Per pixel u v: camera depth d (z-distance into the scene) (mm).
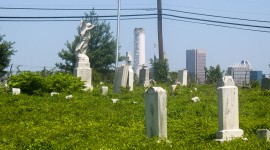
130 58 38656
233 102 15281
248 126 16188
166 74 50625
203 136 14797
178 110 21734
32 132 15297
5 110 21094
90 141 13531
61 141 13484
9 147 12867
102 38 67000
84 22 34594
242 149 11945
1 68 46344
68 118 19078
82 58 33969
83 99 25266
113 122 17969
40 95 27297
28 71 29219
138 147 12141
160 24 54281
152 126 14305
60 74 29812
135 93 30125
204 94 30641
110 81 50844
